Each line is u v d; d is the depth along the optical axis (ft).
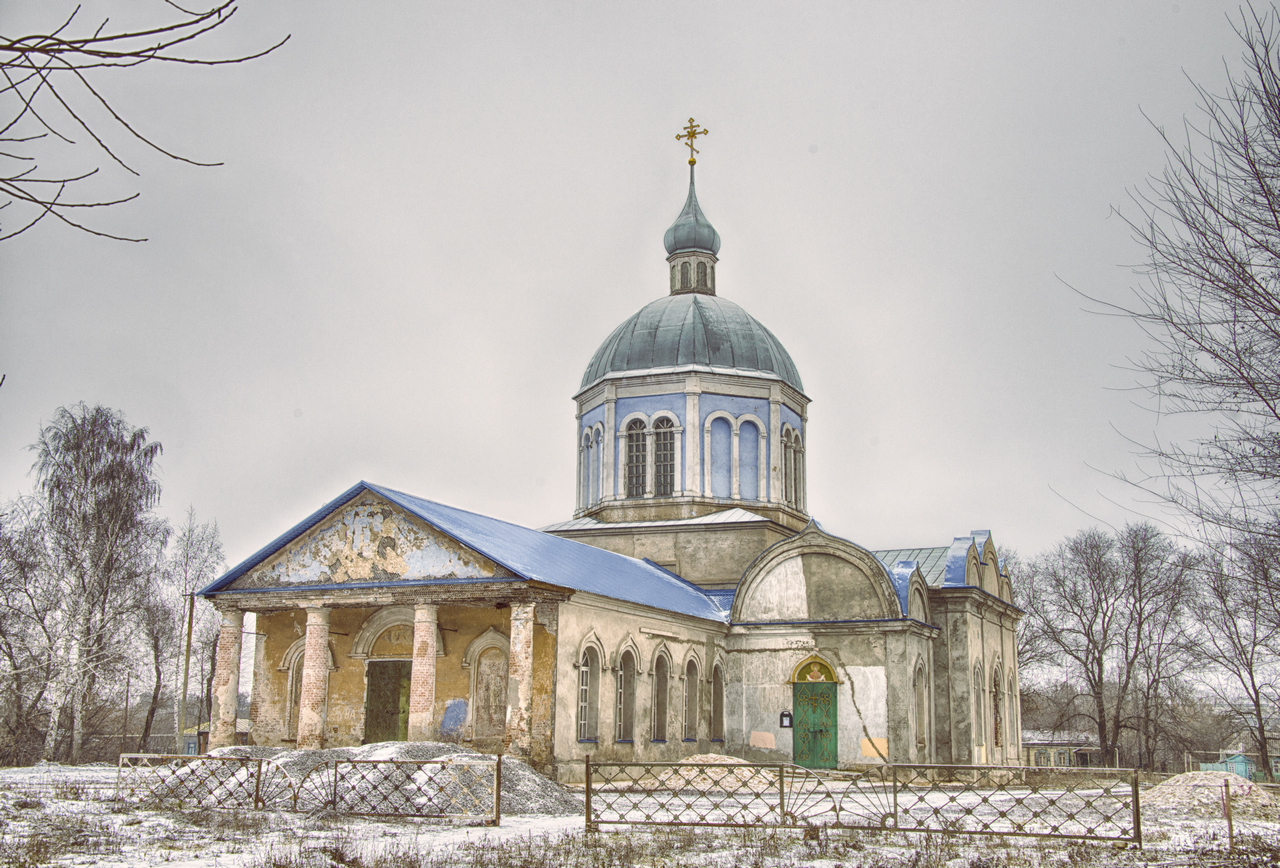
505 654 106.32
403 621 111.04
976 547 139.64
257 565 106.73
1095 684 191.62
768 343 152.87
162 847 54.70
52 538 143.64
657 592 120.98
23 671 136.77
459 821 69.31
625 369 148.87
